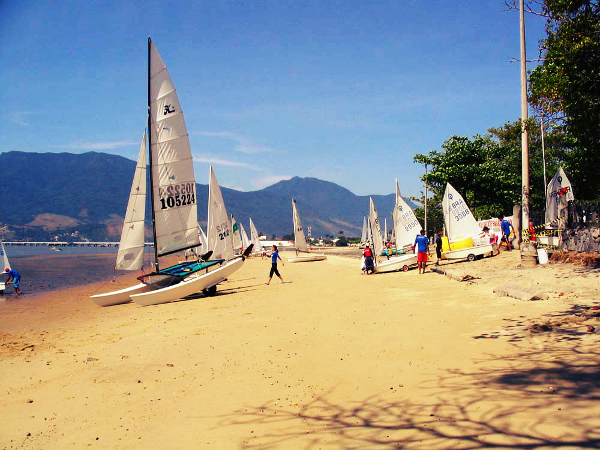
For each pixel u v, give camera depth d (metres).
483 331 9.67
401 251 30.47
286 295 20.75
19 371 9.73
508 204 45.69
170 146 23.81
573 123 16.95
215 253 25.61
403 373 7.48
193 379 8.27
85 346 12.08
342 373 7.86
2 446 5.84
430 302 14.49
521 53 25.06
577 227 20.45
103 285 35.69
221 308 17.94
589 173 23.66
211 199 25.66
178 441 5.61
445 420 5.32
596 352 6.99
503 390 5.99
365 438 5.13
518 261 21.28
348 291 20.17
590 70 15.32
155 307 20.31
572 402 5.23
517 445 4.42
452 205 26.91
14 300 26.03
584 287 12.74
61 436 6.08
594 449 4.10
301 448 5.06
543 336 8.41
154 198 23.39
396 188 30.44
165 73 23.62
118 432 6.08
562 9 15.18
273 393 7.15
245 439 5.48
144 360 9.91
